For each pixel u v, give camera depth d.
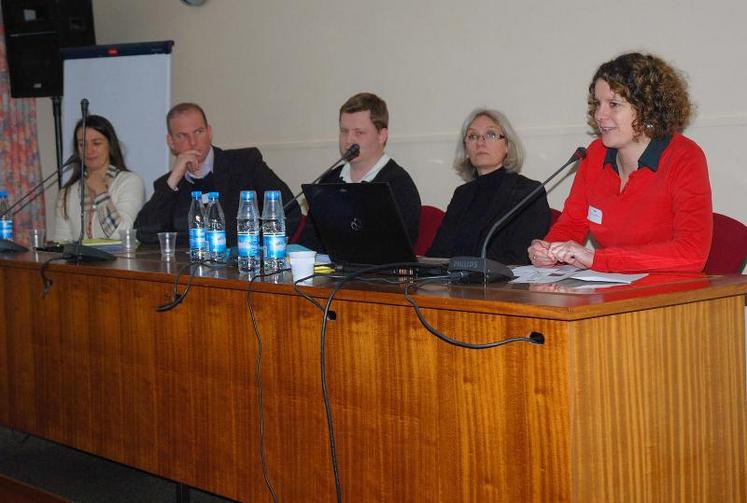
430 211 3.38
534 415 1.57
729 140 3.22
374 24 4.30
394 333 1.79
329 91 4.53
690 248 2.10
